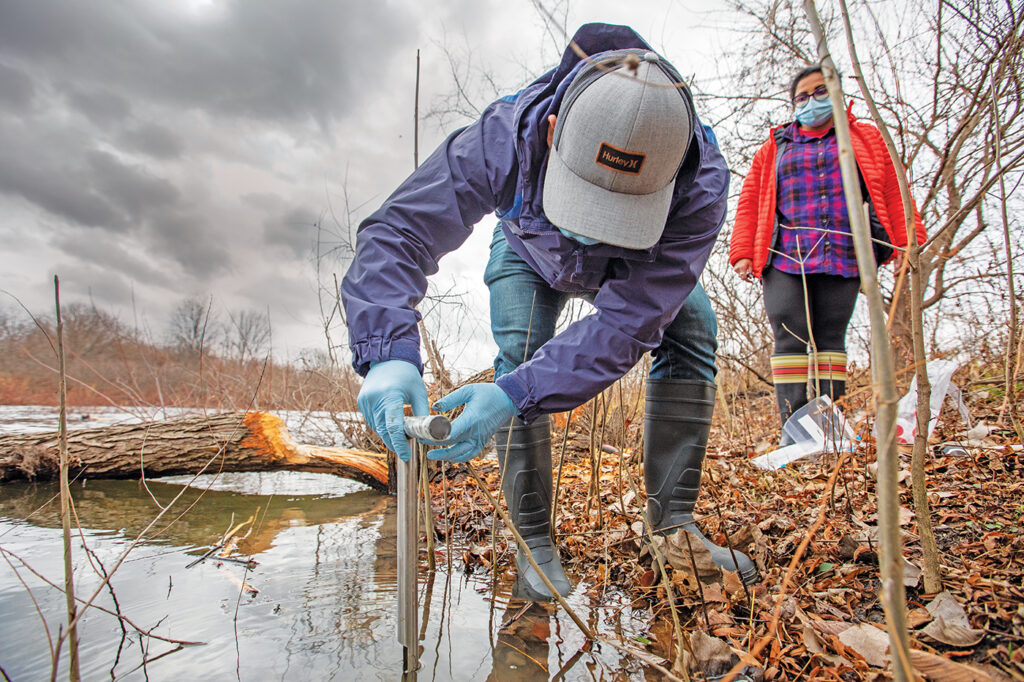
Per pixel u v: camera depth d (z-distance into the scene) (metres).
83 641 1.54
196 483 4.00
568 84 1.41
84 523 2.82
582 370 1.62
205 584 1.96
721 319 4.81
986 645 1.24
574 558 2.22
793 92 3.06
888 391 0.79
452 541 2.56
